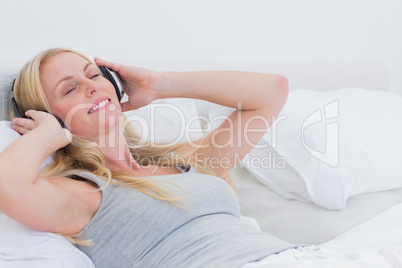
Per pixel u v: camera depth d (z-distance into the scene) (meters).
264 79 1.34
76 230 1.05
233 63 1.88
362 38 2.21
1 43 1.52
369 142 1.56
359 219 1.43
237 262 0.91
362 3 2.17
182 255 0.98
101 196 1.10
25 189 0.91
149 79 1.29
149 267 1.00
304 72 2.03
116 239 1.05
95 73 1.21
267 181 1.57
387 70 2.24
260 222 1.52
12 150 0.94
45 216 0.96
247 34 1.95
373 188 1.52
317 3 2.06
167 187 1.11
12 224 0.98
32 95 1.16
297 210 1.50
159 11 1.78
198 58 1.87
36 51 1.57
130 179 1.11
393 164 1.52
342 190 1.45
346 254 1.00
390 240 1.23
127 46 1.74
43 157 0.97
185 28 1.83
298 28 2.05
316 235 1.42
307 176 1.48
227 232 1.02
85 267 1.01
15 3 1.52
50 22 1.59
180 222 1.05
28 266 0.92
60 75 1.16
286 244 1.00
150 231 1.04
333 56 2.16
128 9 1.72
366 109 1.74
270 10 1.97
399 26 2.28
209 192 1.12
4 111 1.32
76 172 1.14
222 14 1.89
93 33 1.67
